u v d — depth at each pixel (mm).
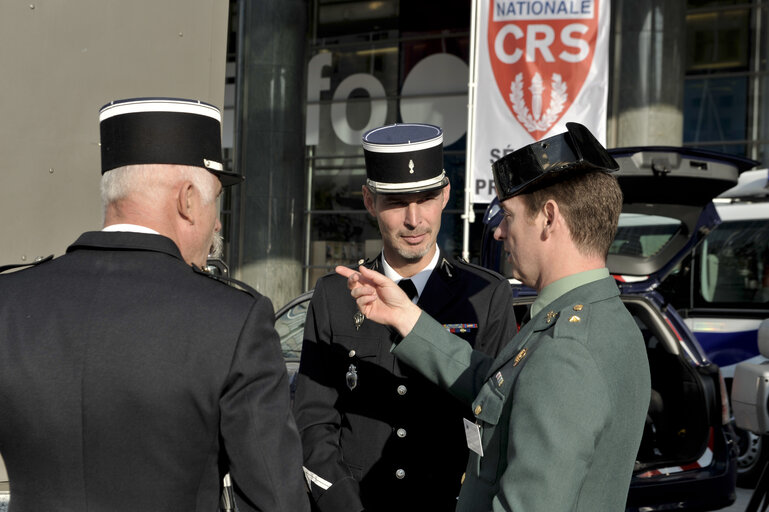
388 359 1984
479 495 1405
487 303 2045
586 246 1419
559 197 1414
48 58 1961
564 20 5926
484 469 1410
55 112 1968
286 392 1346
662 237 4645
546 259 1440
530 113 5996
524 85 5996
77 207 1991
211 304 1307
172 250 1362
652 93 9648
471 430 1434
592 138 1464
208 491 1307
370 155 1993
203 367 1260
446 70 13617
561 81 5949
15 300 1310
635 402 1319
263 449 1271
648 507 3635
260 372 1300
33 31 1948
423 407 1952
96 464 1236
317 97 14625
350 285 1752
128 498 1239
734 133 12125
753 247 6859
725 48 12227
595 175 1426
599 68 5898
